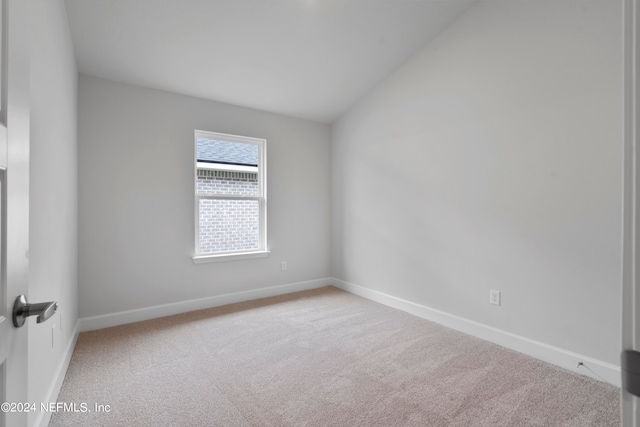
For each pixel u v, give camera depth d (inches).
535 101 87.4
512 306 93.4
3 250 24.8
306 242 162.2
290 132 156.5
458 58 106.8
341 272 164.1
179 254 126.1
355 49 115.7
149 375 79.1
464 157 105.5
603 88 75.1
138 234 117.3
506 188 94.3
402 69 127.1
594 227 77.0
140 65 107.9
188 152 128.2
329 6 96.1
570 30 80.4
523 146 90.2
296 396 70.5
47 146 61.7
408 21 105.8
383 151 137.1
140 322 115.3
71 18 86.7
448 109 110.3
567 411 64.9
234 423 61.8
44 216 59.1
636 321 15.9
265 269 148.8
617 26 73.0
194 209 129.7
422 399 69.3
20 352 27.2
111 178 112.1
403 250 128.5
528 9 88.7
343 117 159.8
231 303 138.1
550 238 84.9
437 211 114.7
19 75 27.4
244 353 91.2
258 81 125.8
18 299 26.4
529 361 85.7
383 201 137.6
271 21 98.7
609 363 74.8
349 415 64.2
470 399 69.2
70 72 90.2
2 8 25.3
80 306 106.6
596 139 76.3
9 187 25.4
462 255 106.6
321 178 167.2
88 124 108.1
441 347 94.7
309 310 129.0
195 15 92.7
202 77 118.5
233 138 141.8
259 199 149.8
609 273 74.7
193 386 74.4
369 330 108.1
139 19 91.1
